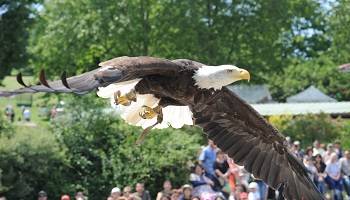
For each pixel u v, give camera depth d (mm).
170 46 36531
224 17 36625
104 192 18328
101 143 18750
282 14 36906
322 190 18812
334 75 55281
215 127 8320
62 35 38281
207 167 16703
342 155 21281
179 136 19078
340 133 30156
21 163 17188
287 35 41688
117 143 18750
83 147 18484
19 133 17766
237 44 36844
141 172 18375
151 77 7188
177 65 7230
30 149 17406
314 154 21578
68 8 38250
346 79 55125
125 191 15242
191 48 35812
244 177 16766
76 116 18859
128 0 36062
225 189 16719
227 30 36688
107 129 18844
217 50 35719
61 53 38781
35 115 45375
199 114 8086
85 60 39375
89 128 18734
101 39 37281
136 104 7516
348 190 19219
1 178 16828
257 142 8438
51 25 38438
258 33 36781
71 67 39281
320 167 19516
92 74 6074
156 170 18516
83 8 37875
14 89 5598
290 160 8336
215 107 8180
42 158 17516
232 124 8359
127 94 6934
